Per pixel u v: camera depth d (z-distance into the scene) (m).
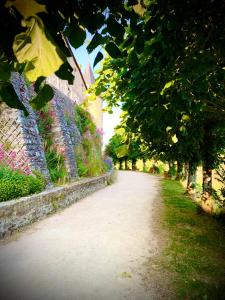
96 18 1.86
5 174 8.57
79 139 20.27
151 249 6.22
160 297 4.05
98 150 25.83
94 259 5.48
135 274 4.83
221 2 2.52
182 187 22.38
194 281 4.61
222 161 9.23
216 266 5.31
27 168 10.05
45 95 1.51
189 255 5.88
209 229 8.22
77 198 12.93
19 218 7.34
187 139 4.73
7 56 1.39
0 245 6.10
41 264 5.12
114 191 17.70
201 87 3.01
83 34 1.76
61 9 1.59
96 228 7.89
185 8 2.57
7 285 4.24
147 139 3.65
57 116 15.36
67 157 15.02
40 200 8.70
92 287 4.29
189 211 11.09
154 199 14.51
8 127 10.30
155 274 4.86
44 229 7.55
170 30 2.71
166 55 2.83
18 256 5.49
